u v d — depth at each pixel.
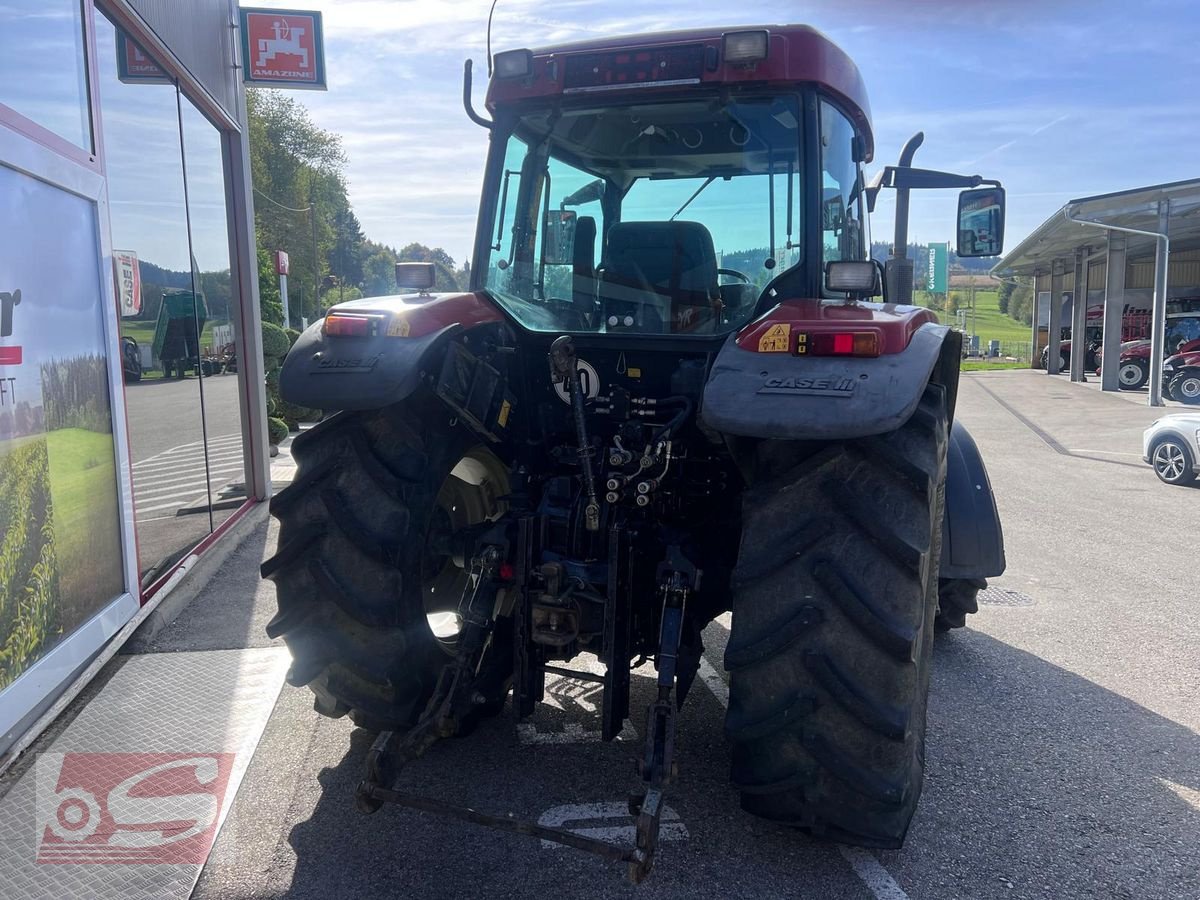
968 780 3.19
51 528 3.63
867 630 2.25
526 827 2.28
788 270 2.93
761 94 2.92
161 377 5.48
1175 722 3.70
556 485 2.88
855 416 2.16
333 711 2.97
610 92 3.01
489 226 3.27
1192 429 9.78
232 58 7.14
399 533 2.67
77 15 4.05
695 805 2.95
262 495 7.69
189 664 4.14
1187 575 6.05
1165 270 19.23
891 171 4.30
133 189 5.11
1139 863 2.68
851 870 2.61
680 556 2.62
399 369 2.59
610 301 3.09
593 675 2.70
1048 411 19.06
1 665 3.20
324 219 58.59
